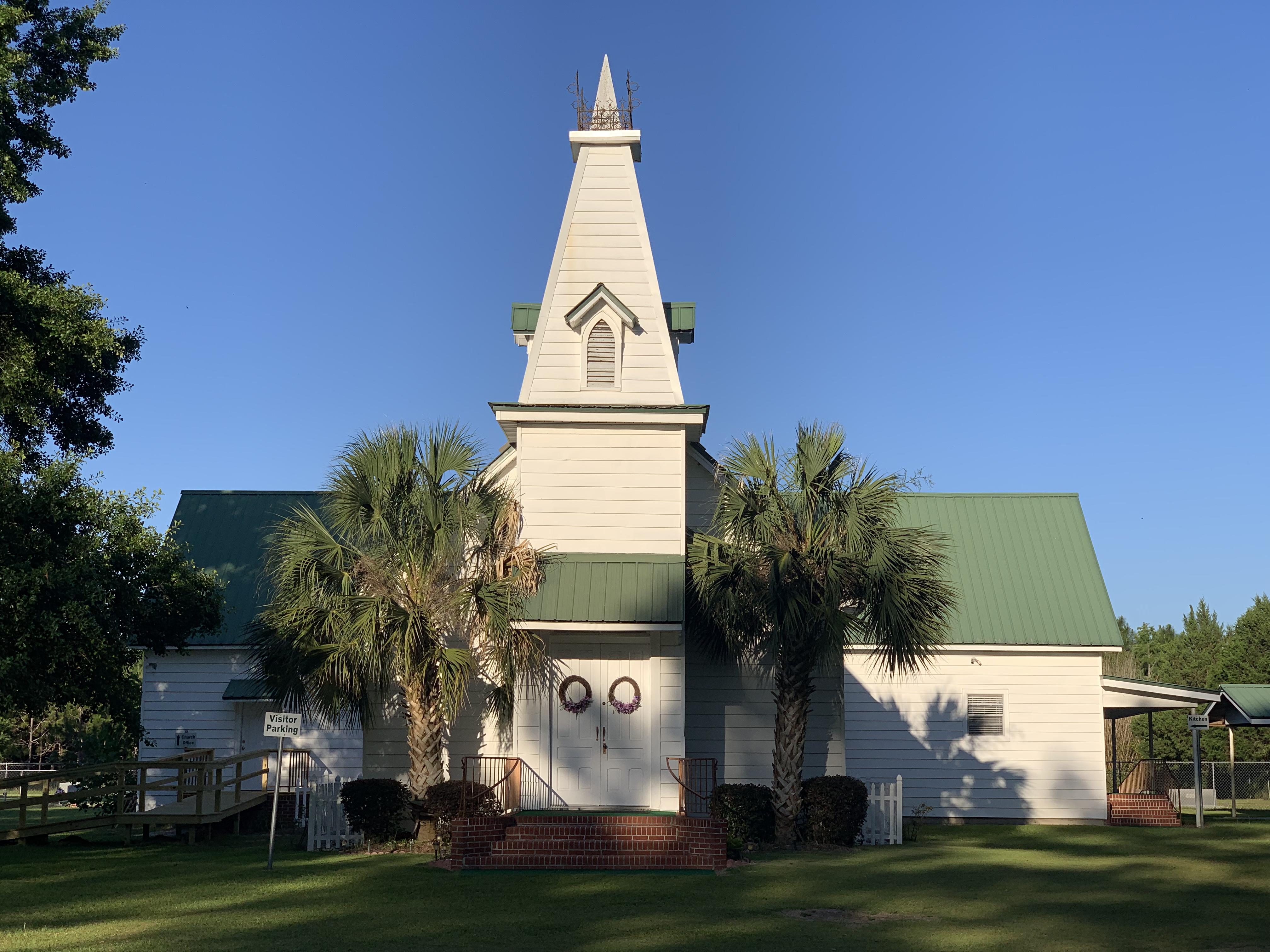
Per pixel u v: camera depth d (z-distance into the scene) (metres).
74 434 27.05
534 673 22.44
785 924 13.88
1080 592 29.97
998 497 32.44
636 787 22.12
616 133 24.69
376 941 12.66
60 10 26.11
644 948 12.37
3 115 24.47
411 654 20.44
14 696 20.67
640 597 21.72
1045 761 28.75
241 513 32.69
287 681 21.44
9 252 25.98
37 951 12.04
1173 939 13.14
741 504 21.64
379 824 21.20
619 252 24.33
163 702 29.81
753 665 23.92
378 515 21.12
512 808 21.31
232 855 21.08
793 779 21.66
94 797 23.78
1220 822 29.33
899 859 20.23
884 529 21.56
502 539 22.38
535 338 24.03
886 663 28.02
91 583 20.52
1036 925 13.98
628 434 23.39
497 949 12.25
